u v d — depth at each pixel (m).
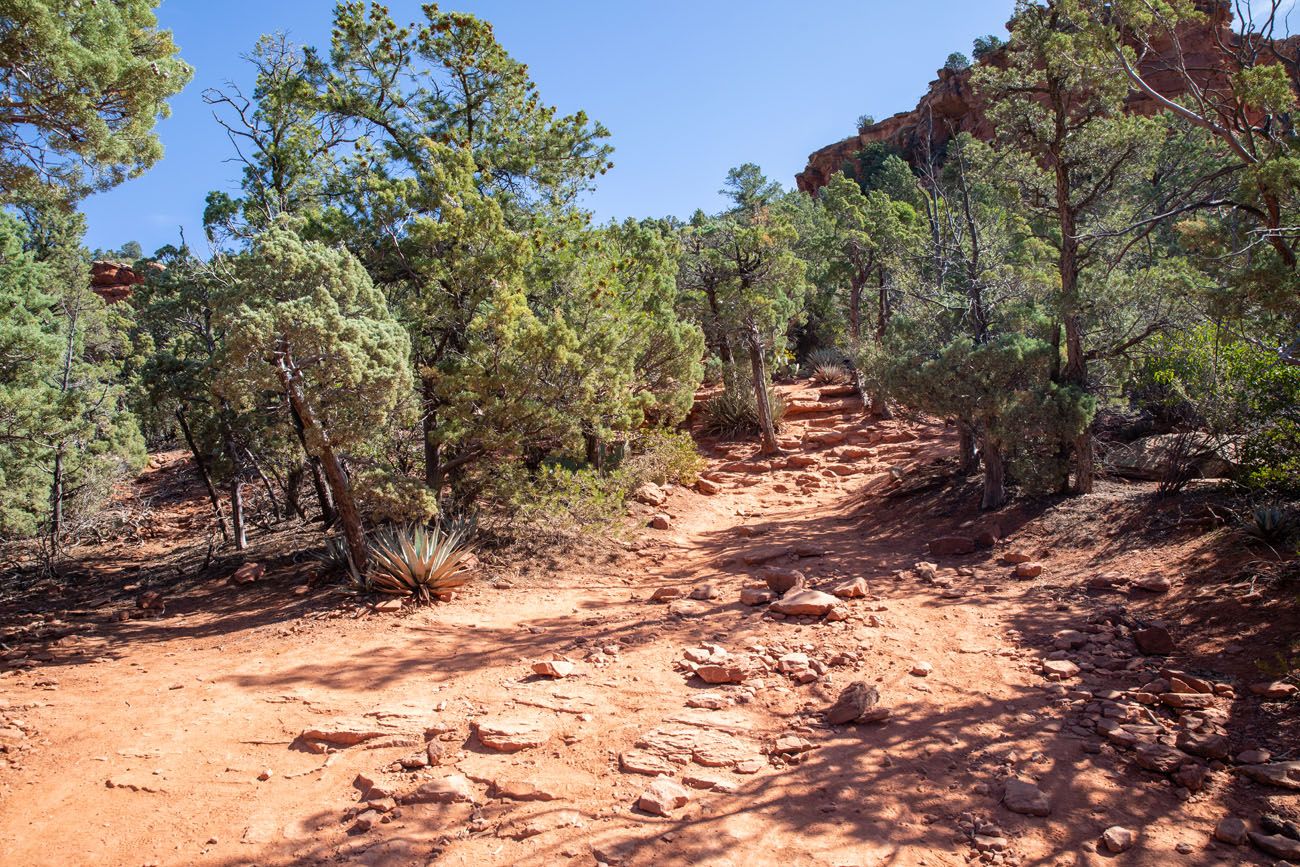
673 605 9.83
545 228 17.70
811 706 6.67
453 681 7.54
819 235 33.28
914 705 6.58
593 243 17.73
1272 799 4.91
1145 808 4.97
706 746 5.95
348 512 11.09
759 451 25.19
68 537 17.67
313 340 10.15
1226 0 10.27
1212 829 4.73
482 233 13.38
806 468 22.48
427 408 14.01
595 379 13.36
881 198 30.61
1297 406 9.66
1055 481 12.52
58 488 16.31
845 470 21.14
